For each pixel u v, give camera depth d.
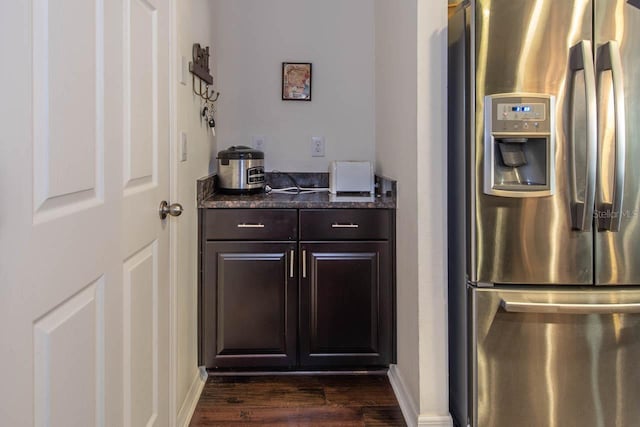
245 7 2.63
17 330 0.69
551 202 1.48
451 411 1.80
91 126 0.96
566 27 1.45
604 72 1.43
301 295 2.15
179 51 1.71
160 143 1.49
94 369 0.98
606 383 1.51
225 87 2.64
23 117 0.71
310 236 2.13
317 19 2.65
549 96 1.45
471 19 1.48
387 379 2.19
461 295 1.64
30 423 0.73
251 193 2.40
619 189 1.41
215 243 2.11
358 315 2.16
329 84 2.68
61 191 0.83
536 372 1.51
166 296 1.57
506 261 1.50
